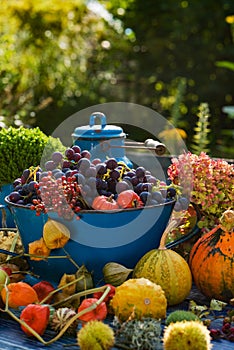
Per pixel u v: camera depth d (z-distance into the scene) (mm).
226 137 5715
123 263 1506
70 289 1410
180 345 1174
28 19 5371
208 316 1430
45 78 5328
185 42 6621
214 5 6453
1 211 1889
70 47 5750
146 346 1239
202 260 1508
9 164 1965
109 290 1347
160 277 1444
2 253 1619
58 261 1488
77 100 5770
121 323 1333
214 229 1542
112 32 6320
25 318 1300
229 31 6527
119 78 6512
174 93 6633
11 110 4266
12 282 1528
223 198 1668
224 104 6648
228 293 1480
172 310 1462
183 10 6465
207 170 1654
